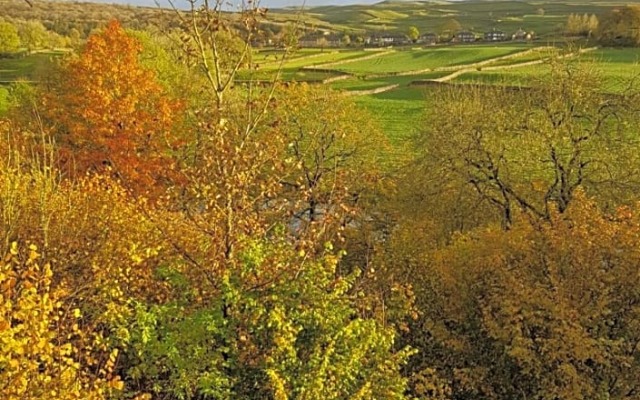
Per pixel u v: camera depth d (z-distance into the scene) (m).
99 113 31.75
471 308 21.92
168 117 31.73
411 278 22.91
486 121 31.19
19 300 10.12
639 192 28.48
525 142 30.03
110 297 14.75
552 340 18.50
